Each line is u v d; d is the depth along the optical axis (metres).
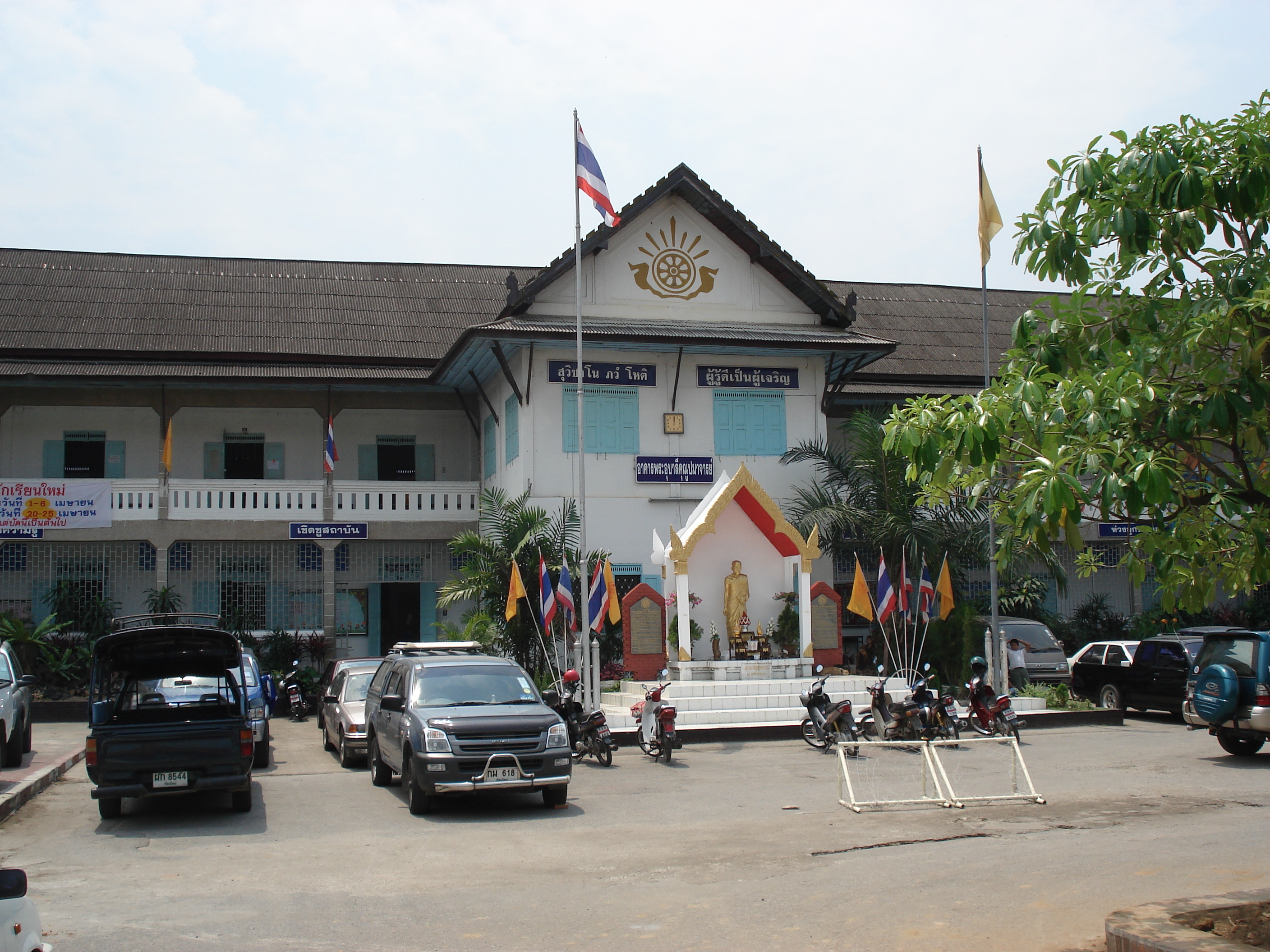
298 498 28.34
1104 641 28.92
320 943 7.53
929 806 12.72
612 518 25.94
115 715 14.29
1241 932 6.51
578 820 12.36
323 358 29.48
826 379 27.80
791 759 17.33
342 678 19.64
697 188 26.42
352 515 28.69
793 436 27.31
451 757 12.70
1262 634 16.70
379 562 29.94
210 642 14.23
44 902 8.83
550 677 22.03
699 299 27.30
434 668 14.59
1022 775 14.84
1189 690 17.53
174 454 30.44
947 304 38.12
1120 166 6.90
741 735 19.44
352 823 12.45
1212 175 6.58
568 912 8.24
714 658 23.17
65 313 30.55
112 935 7.80
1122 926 6.38
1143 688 22.89
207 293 32.69
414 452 31.81
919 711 18.58
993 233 23.12
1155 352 6.78
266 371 28.52
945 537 24.06
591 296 26.61
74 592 27.09
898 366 32.78
